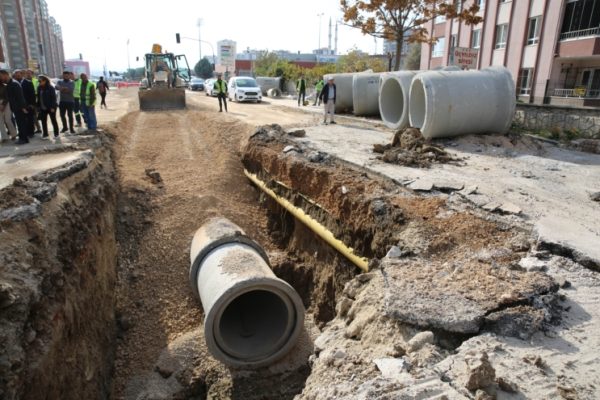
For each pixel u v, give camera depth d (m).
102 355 6.63
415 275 4.86
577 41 22.36
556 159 10.28
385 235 6.66
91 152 10.12
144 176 12.12
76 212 7.22
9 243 5.23
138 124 18.62
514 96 11.84
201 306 8.31
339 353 4.14
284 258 9.70
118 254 9.31
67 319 5.47
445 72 11.93
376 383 3.30
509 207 6.69
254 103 28.52
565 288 4.54
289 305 6.96
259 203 11.91
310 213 9.29
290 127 15.44
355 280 5.63
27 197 6.18
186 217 10.37
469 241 5.80
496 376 3.32
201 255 8.16
